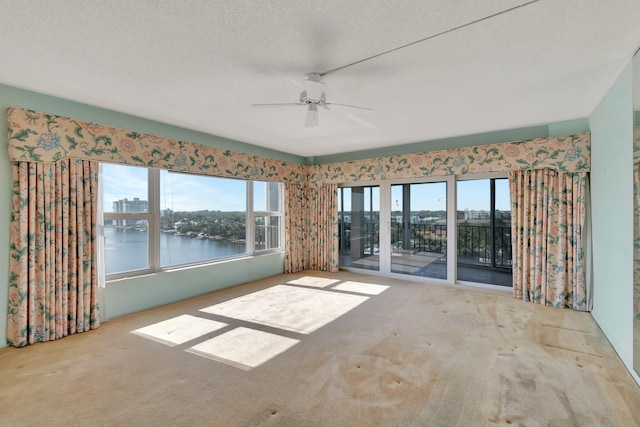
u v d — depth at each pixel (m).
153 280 3.88
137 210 3.86
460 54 2.21
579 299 3.70
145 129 3.73
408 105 3.28
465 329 3.19
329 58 2.26
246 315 3.61
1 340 2.76
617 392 2.10
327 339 2.97
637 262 2.26
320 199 6.14
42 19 1.77
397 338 2.98
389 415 1.90
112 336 3.04
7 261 2.79
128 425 1.83
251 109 3.38
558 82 2.70
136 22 1.82
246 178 5.04
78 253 3.14
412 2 1.64
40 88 2.80
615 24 1.84
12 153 2.72
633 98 2.27
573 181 3.75
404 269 5.39
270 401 2.04
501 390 2.13
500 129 4.26
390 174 5.26
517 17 1.78
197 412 1.93
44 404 2.00
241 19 1.79
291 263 5.91
